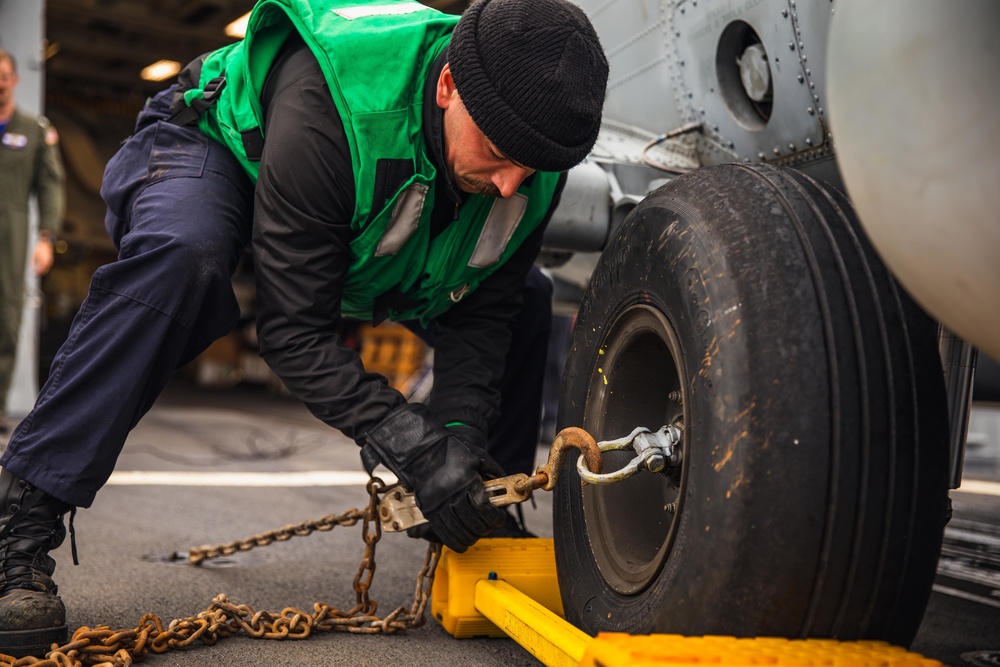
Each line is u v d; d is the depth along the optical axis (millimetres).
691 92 1863
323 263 1406
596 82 1260
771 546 978
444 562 1636
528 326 1948
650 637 974
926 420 1014
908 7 820
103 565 2059
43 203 4805
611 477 1186
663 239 1189
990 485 4148
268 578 1991
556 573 1520
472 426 1603
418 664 1429
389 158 1351
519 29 1229
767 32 1599
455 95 1312
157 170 1554
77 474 1395
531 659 1471
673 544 1124
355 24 1382
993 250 785
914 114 811
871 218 877
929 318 1051
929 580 1027
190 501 2979
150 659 1405
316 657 1445
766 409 987
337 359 1401
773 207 1093
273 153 1378
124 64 13484
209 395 10828
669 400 1359
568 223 1906
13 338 4711
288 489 3334
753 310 1021
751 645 948
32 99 5836
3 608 1339
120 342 1399
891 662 918
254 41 1487
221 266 1444
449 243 1513
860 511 982
